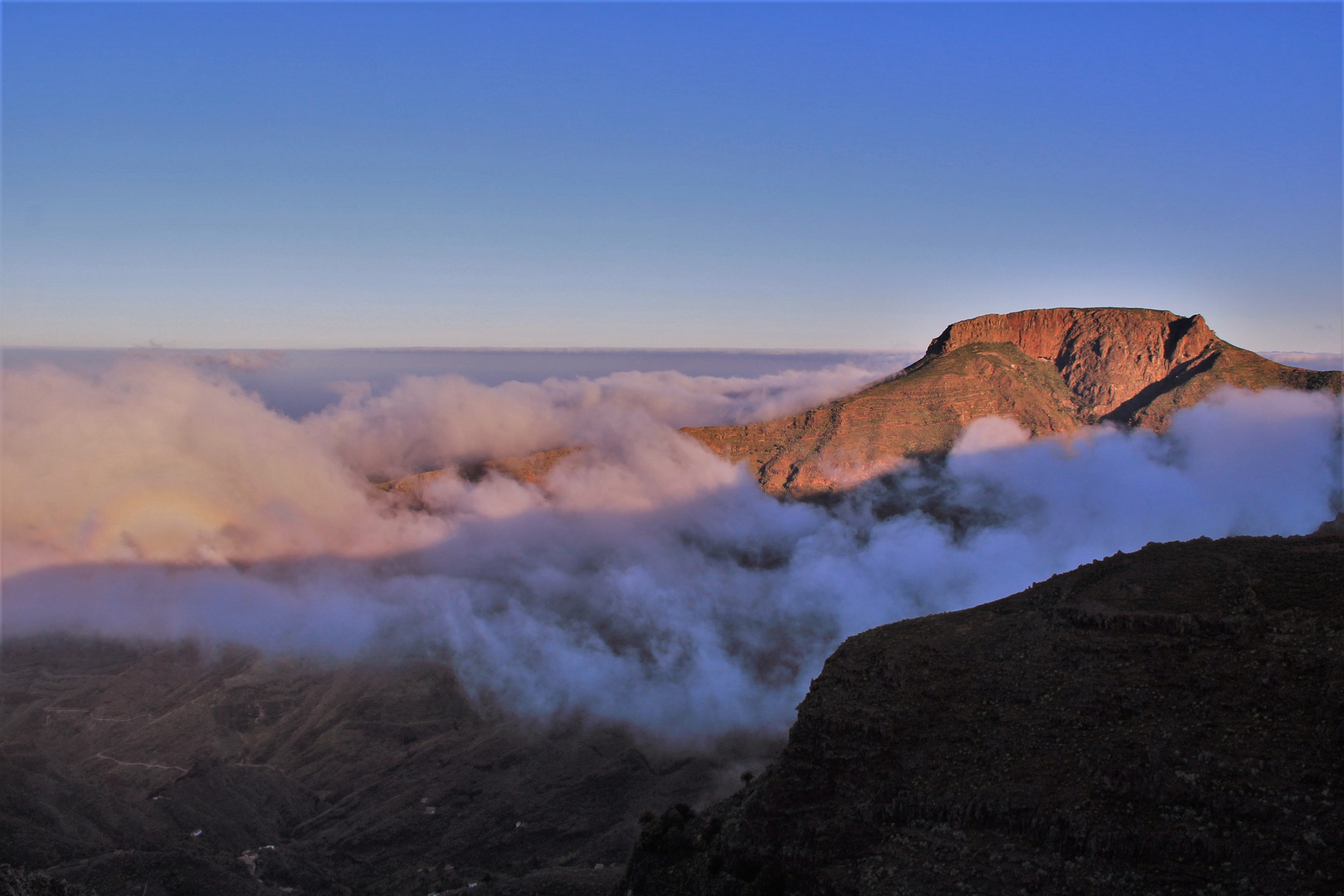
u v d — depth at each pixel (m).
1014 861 56.06
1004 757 62.47
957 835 59.44
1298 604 64.06
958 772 63.06
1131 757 57.78
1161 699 61.19
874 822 63.88
